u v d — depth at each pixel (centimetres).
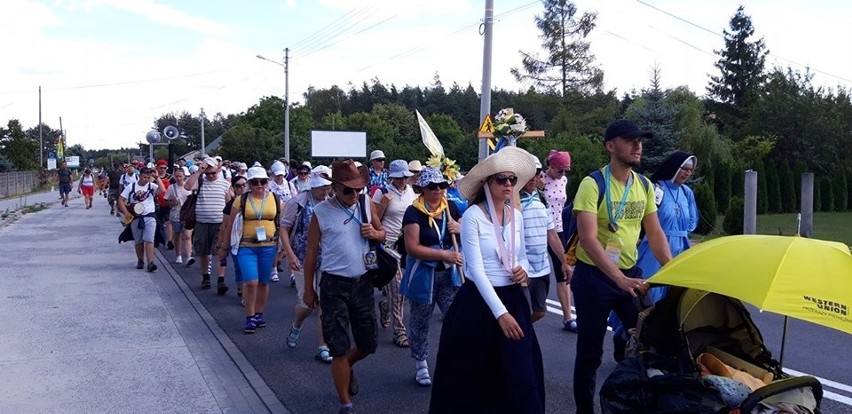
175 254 1420
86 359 670
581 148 3102
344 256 518
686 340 384
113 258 1362
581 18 5234
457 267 587
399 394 580
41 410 535
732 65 5412
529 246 619
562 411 537
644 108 2550
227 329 806
